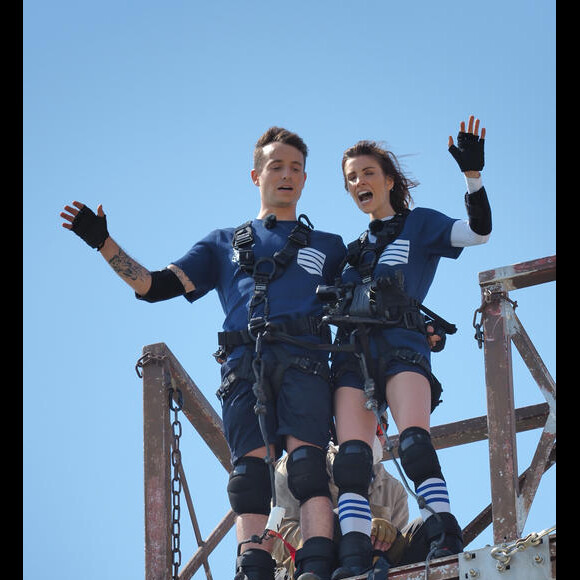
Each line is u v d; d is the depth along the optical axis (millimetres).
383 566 10750
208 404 14188
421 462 11617
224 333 12719
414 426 11852
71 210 12422
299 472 11930
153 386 13281
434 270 13125
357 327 12383
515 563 10242
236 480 12117
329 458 14352
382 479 14703
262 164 13773
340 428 12211
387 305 12422
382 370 12258
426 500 11500
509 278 12477
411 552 12445
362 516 11617
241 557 11758
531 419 14227
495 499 11625
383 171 13656
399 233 13016
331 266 13188
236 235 13305
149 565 12383
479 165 12281
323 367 12438
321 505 11836
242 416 12336
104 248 12555
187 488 13344
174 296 13172
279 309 12617
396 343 12312
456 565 10477
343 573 11078
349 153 13766
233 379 12445
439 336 12641
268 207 13594
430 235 12953
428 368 12328
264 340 12469
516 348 12555
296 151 13758
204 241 13547
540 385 12312
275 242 13156
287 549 13594
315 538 11617
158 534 12523
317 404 12211
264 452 12281
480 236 12547
